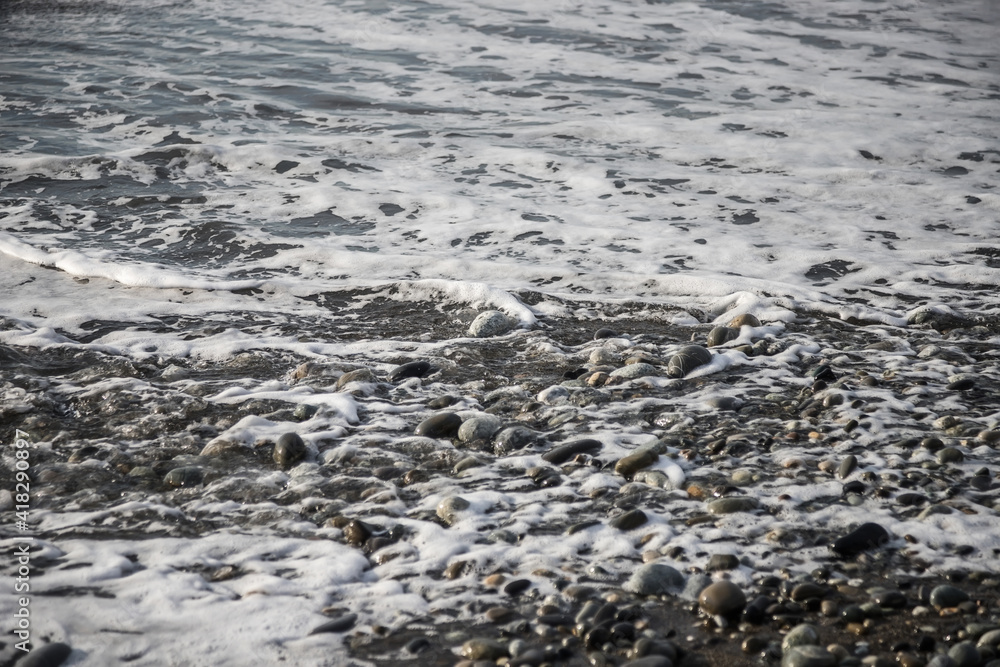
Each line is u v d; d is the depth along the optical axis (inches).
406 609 109.9
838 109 396.5
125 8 541.0
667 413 166.1
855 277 239.9
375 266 246.7
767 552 121.1
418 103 393.4
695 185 309.0
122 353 194.2
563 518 131.7
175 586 113.7
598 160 330.6
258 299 228.1
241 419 162.6
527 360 194.2
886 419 161.6
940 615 107.2
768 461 147.2
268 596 112.0
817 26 537.3
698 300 227.1
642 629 105.5
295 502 136.2
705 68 455.5
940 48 503.8
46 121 360.5
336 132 358.6
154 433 157.6
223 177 314.0
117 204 288.7
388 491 138.1
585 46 483.2
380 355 196.9
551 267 245.3
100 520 130.3
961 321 213.5
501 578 116.0
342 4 549.3
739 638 103.9
